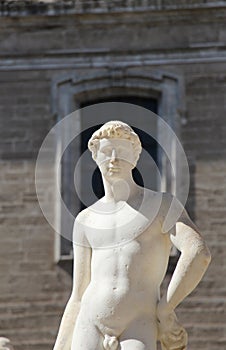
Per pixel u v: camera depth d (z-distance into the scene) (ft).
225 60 134.72
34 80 135.33
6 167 132.67
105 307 48.03
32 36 136.98
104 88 134.41
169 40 135.74
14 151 132.98
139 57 134.72
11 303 129.39
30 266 130.11
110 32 136.77
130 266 48.52
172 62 134.72
